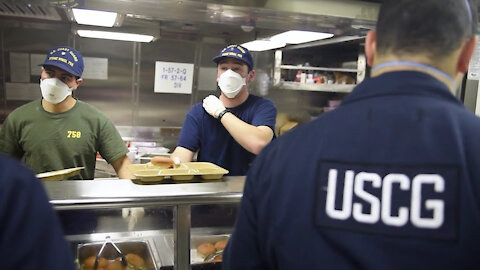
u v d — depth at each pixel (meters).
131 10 1.64
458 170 0.53
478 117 0.58
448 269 0.52
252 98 1.95
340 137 0.61
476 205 0.52
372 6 1.71
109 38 3.12
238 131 1.71
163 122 3.57
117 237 1.34
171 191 1.29
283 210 0.63
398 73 0.61
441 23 0.59
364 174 0.58
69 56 1.79
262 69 3.73
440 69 0.61
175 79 3.51
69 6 1.59
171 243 1.36
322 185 0.60
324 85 3.61
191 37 3.45
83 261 1.28
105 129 1.93
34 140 1.83
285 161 0.65
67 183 1.34
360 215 0.57
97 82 3.33
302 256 0.60
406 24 0.61
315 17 1.70
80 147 1.87
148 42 3.37
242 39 3.32
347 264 0.57
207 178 1.47
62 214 1.26
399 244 0.54
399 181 0.55
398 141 0.57
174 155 1.87
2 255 0.52
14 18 3.01
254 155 1.89
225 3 1.54
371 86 0.63
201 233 1.40
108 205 1.19
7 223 0.53
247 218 0.70
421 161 0.55
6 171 0.55
